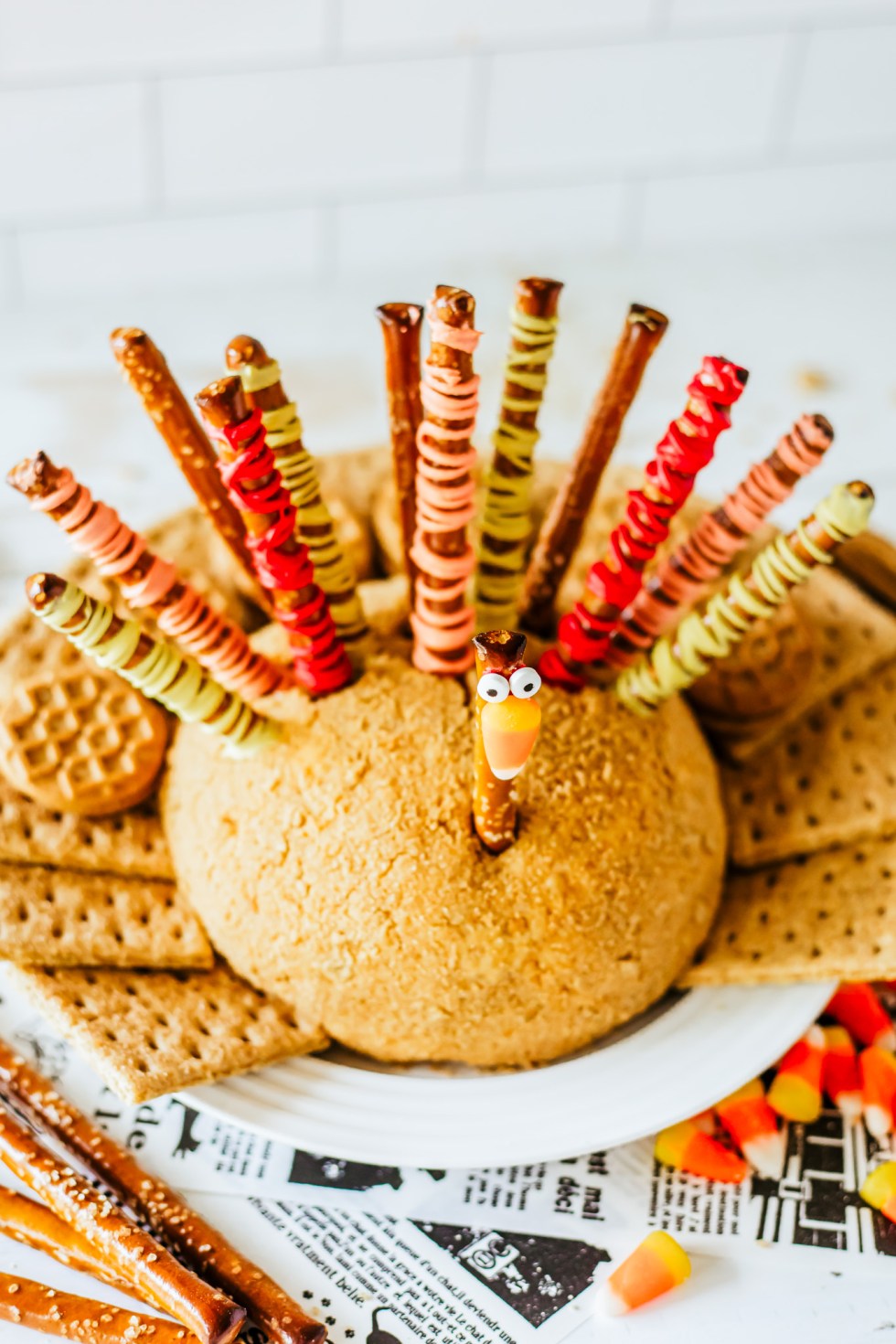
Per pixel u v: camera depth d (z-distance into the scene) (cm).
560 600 60
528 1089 54
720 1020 55
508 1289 52
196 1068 52
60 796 56
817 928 56
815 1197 54
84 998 53
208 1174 55
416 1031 53
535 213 91
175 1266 51
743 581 52
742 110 88
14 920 54
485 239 91
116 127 82
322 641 53
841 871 58
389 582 60
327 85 83
